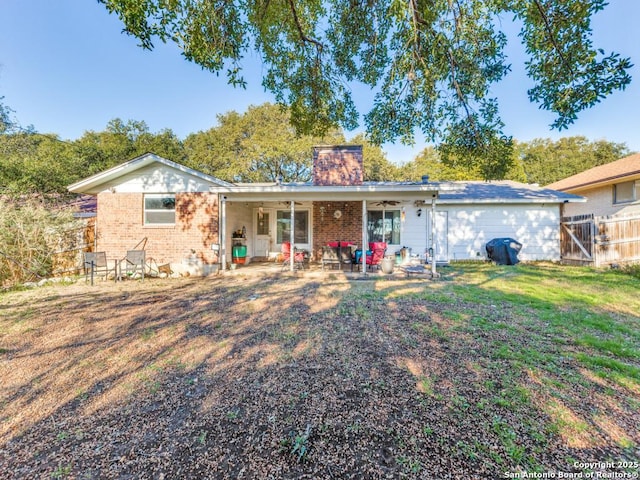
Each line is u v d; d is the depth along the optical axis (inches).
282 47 227.0
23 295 269.7
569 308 205.9
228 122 940.0
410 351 142.3
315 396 106.1
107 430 90.8
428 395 105.0
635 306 208.7
